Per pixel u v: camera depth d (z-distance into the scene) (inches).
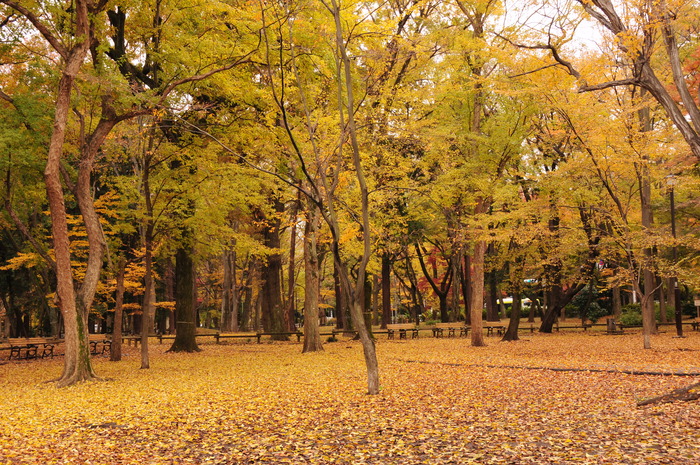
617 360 645.3
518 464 244.4
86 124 746.8
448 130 812.0
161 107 577.3
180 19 620.1
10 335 1701.5
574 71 450.0
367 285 1211.2
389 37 539.5
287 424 344.5
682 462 234.1
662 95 409.1
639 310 1454.2
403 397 428.1
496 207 1040.8
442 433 309.1
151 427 344.5
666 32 407.2
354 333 1229.7
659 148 728.3
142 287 1300.4
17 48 592.7
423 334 1373.0
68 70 545.3
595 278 1173.7
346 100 613.3
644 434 285.0
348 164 753.0
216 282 2052.2
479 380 510.0
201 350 1016.2
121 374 643.5
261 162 832.9
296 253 2084.2
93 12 581.0
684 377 479.5
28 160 573.6
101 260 604.4
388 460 260.1
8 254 1247.5
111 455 280.8
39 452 287.9
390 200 912.9
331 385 505.0
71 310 567.8
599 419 327.6
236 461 267.9
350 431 321.1
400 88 825.5
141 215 725.9
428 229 1251.2
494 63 887.7
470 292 1478.8
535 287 1305.4
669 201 1302.9
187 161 727.7
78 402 438.0
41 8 574.9
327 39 506.0
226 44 589.6
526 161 987.3
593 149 751.7
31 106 552.1
